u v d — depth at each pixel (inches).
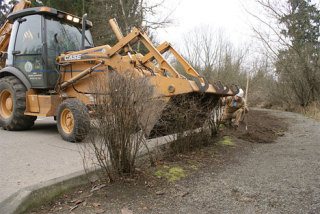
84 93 273.7
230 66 933.2
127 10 704.4
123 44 256.4
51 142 254.7
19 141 258.5
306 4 637.9
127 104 155.9
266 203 139.6
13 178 162.4
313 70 645.3
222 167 193.6
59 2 666.2
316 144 273.0
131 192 149.0
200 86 212.8
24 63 305.9
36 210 132.2
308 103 671.1
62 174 168.7
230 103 309.3
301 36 643.5
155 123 194.7
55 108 285.7
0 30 360.8
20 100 301.1
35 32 300.7
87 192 148.3
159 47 257.3
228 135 291.9
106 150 159.0
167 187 156.4
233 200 142.6
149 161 191.2
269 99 813.2
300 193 150.7
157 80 217.0
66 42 309.7
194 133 230.4
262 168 192.5
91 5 705.6
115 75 163.3
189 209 133.7
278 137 312.8
